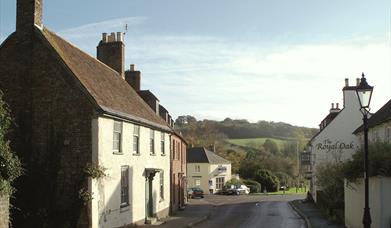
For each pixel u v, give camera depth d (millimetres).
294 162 98750
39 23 23953
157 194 32219
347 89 46469
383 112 33156
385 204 18219
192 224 29547
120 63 35188
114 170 23969
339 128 46406
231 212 40781
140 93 38250
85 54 29141
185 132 106812
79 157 22156
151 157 30578
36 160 22328
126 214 25625
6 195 15250
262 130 134000
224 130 133500
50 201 21891
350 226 23938
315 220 31516
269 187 84875
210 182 79438
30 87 22953
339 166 30312
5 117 15914
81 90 22406
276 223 31234
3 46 23406
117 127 24750
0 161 15172
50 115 22641
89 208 21625
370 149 20938
